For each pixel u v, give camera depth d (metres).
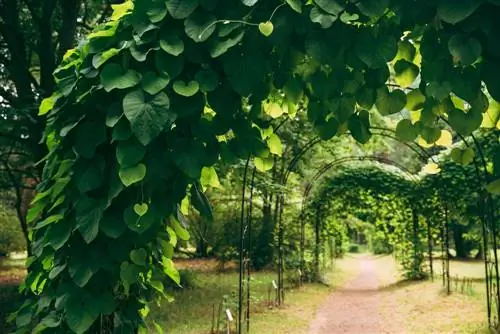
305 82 2.16
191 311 8.82
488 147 7.69
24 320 2.25
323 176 13.83
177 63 2.04
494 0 1.77
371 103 2.11
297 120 10.70
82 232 2.02
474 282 12.55
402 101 2.12
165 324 7.73
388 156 22.94
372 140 13.03
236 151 2.32
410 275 14.58
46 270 2.29
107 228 2.04
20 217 7.92
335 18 1.89
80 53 2.30
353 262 28.31
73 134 2.25
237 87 2.02
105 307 2.07
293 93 2.20
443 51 1.96
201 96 2.10
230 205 15.28
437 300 10.16
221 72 2.14
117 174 2.09
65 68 2.34
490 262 8.30
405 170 12.37
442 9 1.79
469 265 18.72
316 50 1.97
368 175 13.35
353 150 15.09
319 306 10.62
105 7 9.53
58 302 2.06
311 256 14.77
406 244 14.81
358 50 1.96
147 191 2.11
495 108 2.29
